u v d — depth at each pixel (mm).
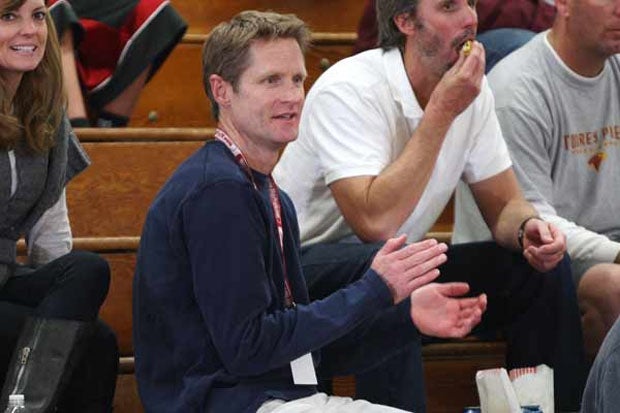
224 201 6898
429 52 8812
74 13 10836
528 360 8906
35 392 7672
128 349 9555
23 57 8180
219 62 7242
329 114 8867
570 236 9516
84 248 9547
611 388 5723
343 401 7105
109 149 9938
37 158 8359
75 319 7875
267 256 7043
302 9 12234
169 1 11391
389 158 8906
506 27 11445
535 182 9812
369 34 11000
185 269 7016
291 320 6883
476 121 9180
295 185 9078
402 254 7004
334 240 9102
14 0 8117
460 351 9773
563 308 8867
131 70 11117
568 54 9945
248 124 7199
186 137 10125
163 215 7070
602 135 10078
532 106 9891
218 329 6840
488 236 9859
